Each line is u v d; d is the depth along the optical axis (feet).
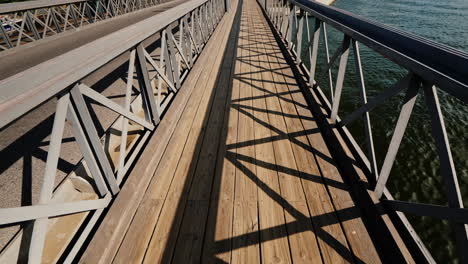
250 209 6.05
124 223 5.60
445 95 35.53
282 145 8.26
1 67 14.52
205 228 5.62
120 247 5.25
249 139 8.63
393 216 5.20
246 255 5.06
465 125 29.73
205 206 6.15
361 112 6.33
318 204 6.10
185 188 6.68
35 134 8.36
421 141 26.14
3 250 4.59
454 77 3.14
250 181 6.85
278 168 7.29
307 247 5.16
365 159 6.72
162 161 7.63
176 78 11.03
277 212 5.94
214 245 5.26
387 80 39.60
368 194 5.75
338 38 58.13
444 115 31.81
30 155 7.29
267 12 34.94
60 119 3.99
